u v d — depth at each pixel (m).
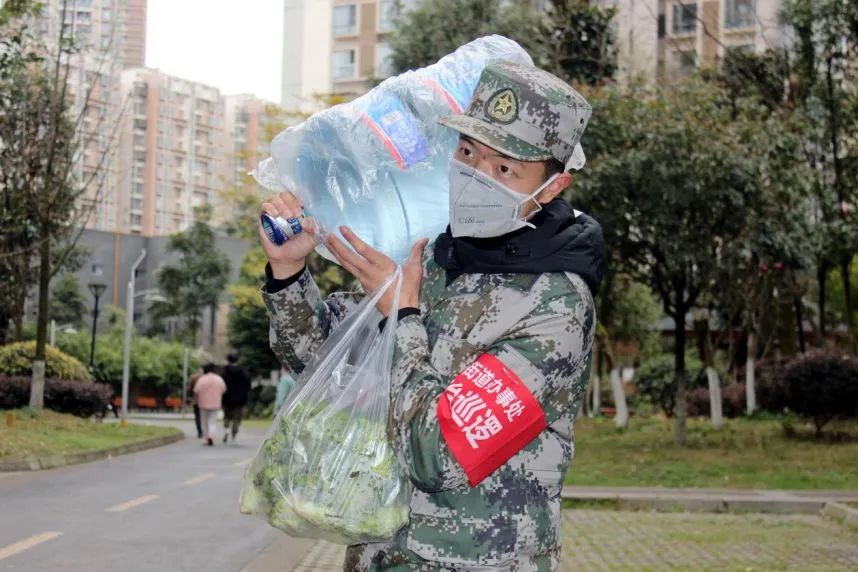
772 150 16.95
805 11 19.20
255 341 51.22
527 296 2.09
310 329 2.37
